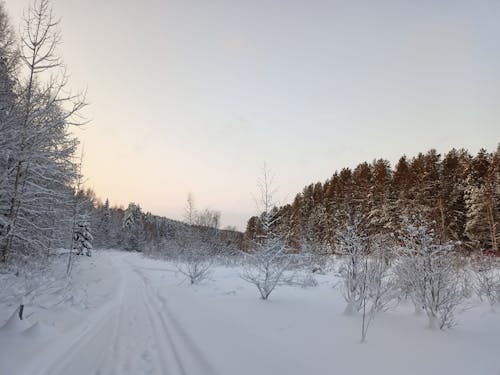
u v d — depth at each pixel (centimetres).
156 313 886
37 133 762
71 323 721
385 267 773
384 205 3378
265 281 1044
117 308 955
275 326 683
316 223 3562
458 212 3183
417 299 726
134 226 8219
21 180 838
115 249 7506
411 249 750
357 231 861
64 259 1828
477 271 1103
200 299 1056
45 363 491
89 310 882
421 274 698
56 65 827
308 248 2039
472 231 2977
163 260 3688
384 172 4138
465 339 571
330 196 4869
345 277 823
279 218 1155
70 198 1300
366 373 427
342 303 947
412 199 3378
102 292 1212
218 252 2572
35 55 809
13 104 735
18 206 859
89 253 3250
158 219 9794
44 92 783
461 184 3416
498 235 2827
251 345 556
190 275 1571
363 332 565
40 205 980
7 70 743
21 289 823
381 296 755
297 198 5975
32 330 577
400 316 752
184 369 470
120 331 691
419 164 3891
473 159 3550
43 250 1112
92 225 3350
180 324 734
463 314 805
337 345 547
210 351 533
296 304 931
